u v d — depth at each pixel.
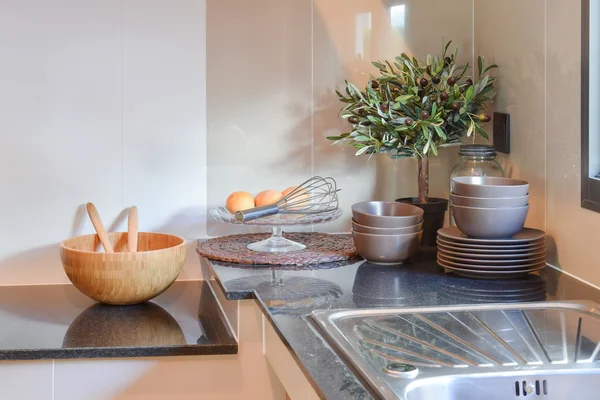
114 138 2.12
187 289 2.12
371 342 1.22
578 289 1.55
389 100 1.97
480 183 1.73
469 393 1.08
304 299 1.52
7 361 1.67
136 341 1.71
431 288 1.59
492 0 2.07
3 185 2.08
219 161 2.17
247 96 2.16
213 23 2.13
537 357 1.16
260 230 2.21
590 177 1.57
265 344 1.69
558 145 1.70
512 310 1.41
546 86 1.76
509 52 1.96
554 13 1.71
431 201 2.10
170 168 2.15
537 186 1.82
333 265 1.84
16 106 2.07
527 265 1.62
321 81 2.19
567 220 1.67
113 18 2.09
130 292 1.88
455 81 1.98
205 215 2.18
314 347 1.21
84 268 1.85
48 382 1.69
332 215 1.93
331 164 2.21
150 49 2.11
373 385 1.01
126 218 2.14
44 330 1.77
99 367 1.71
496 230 1.61
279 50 2.17
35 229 2.11
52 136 2.09
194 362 1.73
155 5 2.10
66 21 2.07
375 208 1.91
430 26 2.21
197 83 2.14
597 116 1.56
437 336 1.25
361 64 2.20
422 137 1.92
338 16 2.18
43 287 2.11
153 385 1.73
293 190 2.07
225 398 1.75
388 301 1.50
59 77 2.08
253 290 1.61
